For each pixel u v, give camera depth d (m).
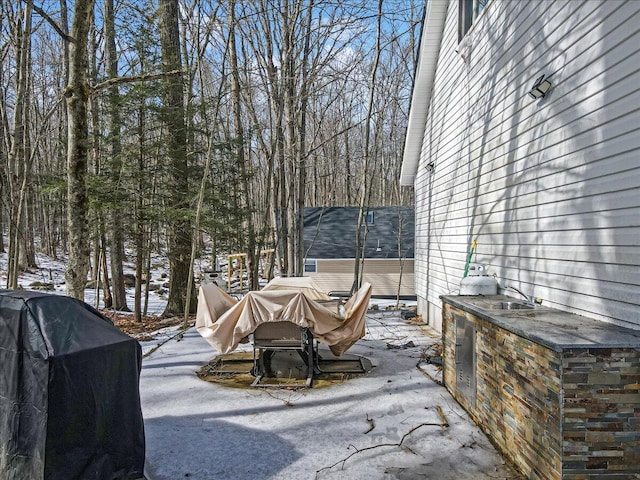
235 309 5.27
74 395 2.53
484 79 6.11
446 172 8.17
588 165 3.56
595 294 3.44
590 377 2.54
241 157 10.92
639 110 2.96
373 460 3.27
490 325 3.63
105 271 12.19
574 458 2.54
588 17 3.60
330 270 18.56
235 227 10.76
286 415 4.18
